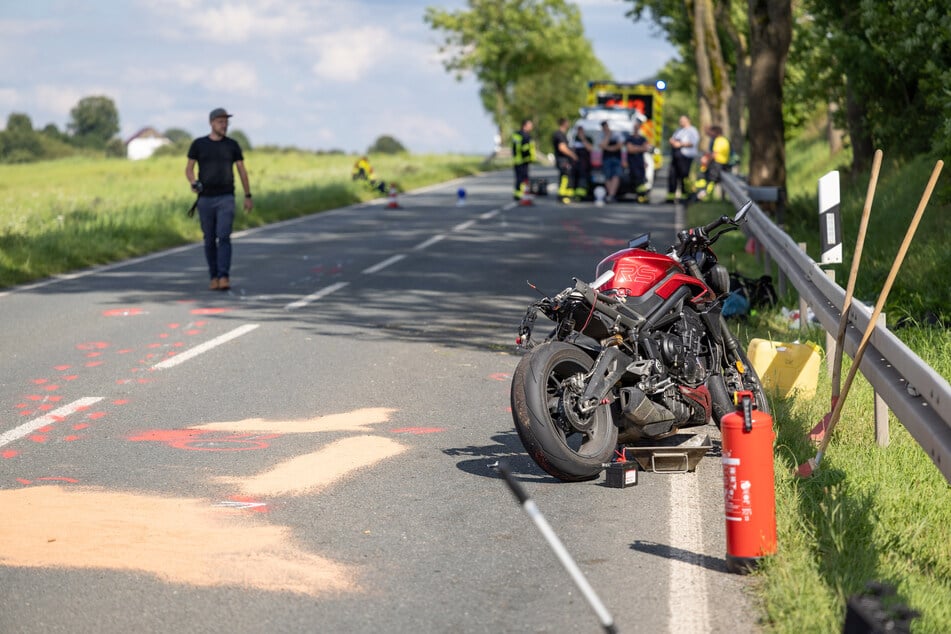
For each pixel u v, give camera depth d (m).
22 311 30.67
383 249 46.84
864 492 14.10
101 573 11.82
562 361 15.23
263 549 12.62
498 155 192.88
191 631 10.43
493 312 30.23
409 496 14.67
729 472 11.81
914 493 14.29
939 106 36.81
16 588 11.40
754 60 47.06
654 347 15.47
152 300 32.66
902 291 26.55
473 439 17.61
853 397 18.94
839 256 21.84
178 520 13.59
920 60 37.22
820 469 15.09
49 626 10.52
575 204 75.12
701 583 11.59
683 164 73.94
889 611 8.62
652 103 112.12
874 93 47.47
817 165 84.00
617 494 14.80
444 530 13.33
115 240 46.91
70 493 14.63
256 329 27.56
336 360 23.75
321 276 38.16
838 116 54.69
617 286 15.78
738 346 16.88
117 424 18.38
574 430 15.19
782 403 18.61
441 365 23.28
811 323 24.95
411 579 11.77
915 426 12.62
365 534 13.19
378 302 32.06
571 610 10.92
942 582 11.62
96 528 13.23
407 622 10.66
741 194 43.19
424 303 31.86
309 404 19.83
